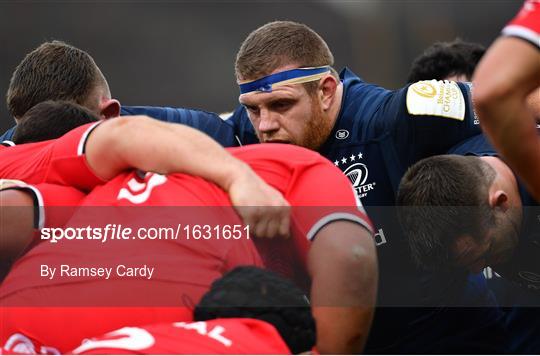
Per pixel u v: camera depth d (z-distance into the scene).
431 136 12.62
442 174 10.65
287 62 12.64
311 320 7.71
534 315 13.79
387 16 56.81
